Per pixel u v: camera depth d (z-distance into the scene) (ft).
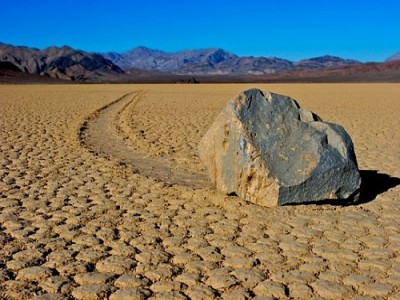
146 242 17.70
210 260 16.15
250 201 22.03
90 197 23.71
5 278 14.65
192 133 48.26
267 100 22.81
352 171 21.24
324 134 21.83
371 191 25.09
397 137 46.19
